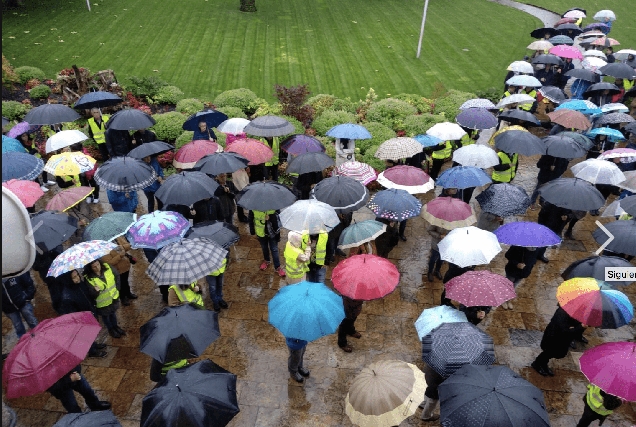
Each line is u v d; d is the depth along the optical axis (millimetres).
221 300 7652
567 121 10820
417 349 7062
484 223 8281
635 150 9594
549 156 9984
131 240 6598
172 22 24953
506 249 9461
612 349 4895
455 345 5035
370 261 6121
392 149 9211
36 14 25000
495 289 5766
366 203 8125
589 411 5312
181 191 7211
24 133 10750
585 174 8586
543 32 20656
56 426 4219
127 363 6758
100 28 23609
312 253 7109
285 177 12000
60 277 5996
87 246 6020
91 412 4391
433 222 7316
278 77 19391
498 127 13977
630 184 8508
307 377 6547
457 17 28438
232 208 8531
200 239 6289
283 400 6223
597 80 15195
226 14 26688
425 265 8945
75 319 5105
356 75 19953
